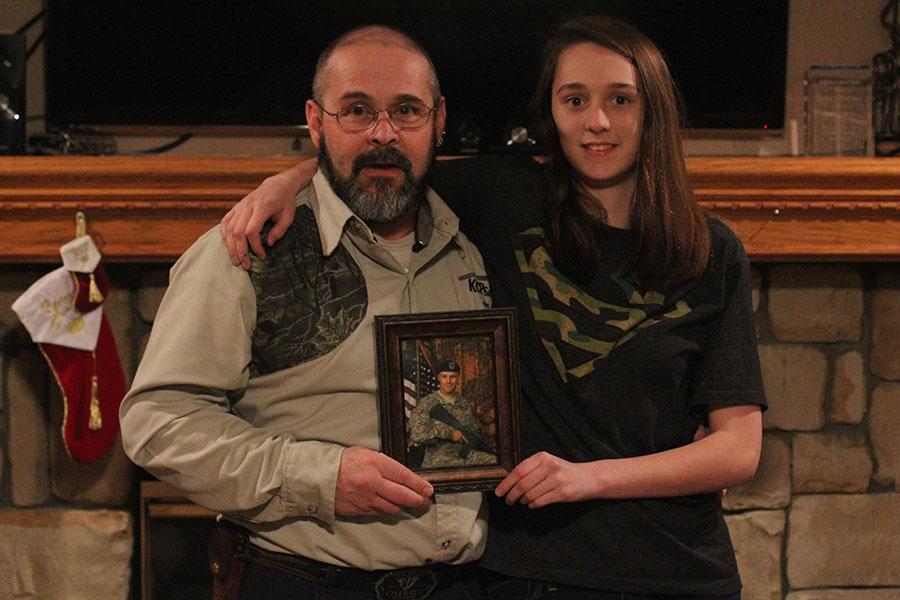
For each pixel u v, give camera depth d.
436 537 1.64
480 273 1.81
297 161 2.47
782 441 2.88
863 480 2.90
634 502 1.70
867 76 2.78
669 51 2.76
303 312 1.65
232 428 1.61
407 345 1.63
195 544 2.82
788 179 2.52
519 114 2.71
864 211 2.59
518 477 1.61
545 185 1.83
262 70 2.73
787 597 2.91
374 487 1.55
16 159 2.44
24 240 2.54
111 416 2.64
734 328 1.73
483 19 2.71
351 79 1.63
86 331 2.58
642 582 1.70
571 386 1.72
